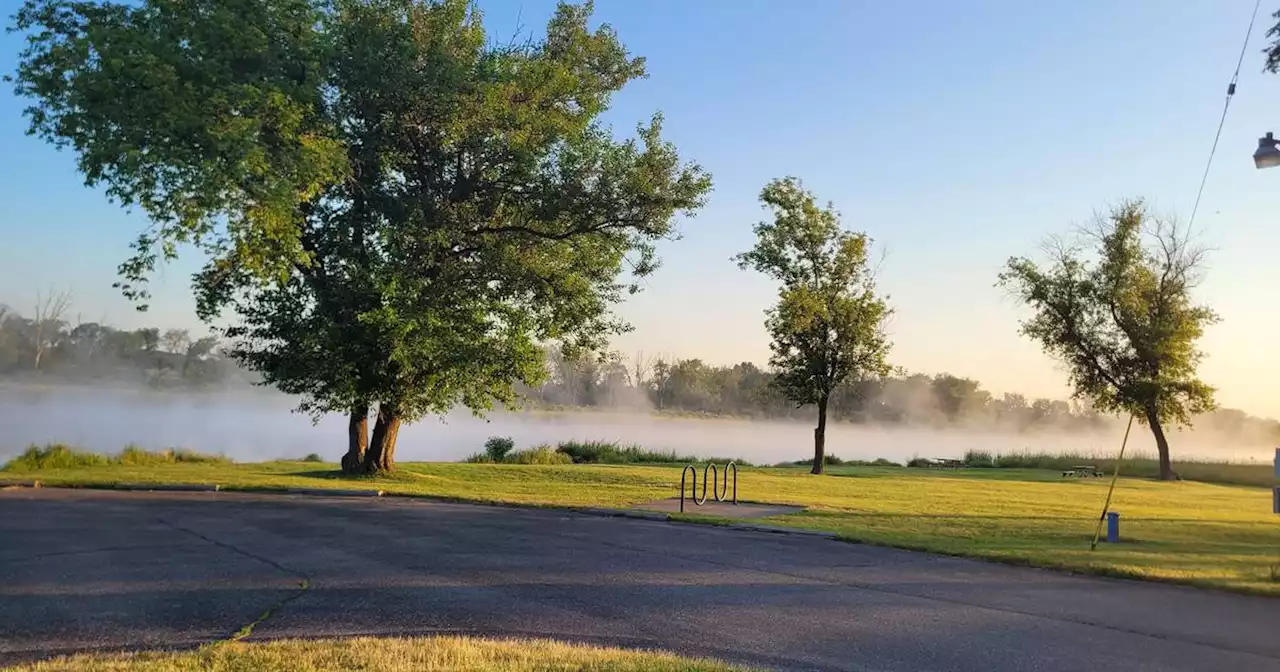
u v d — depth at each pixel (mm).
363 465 24125
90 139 18750
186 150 18016
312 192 19172
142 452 27688
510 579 10023
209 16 18891
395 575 10062
